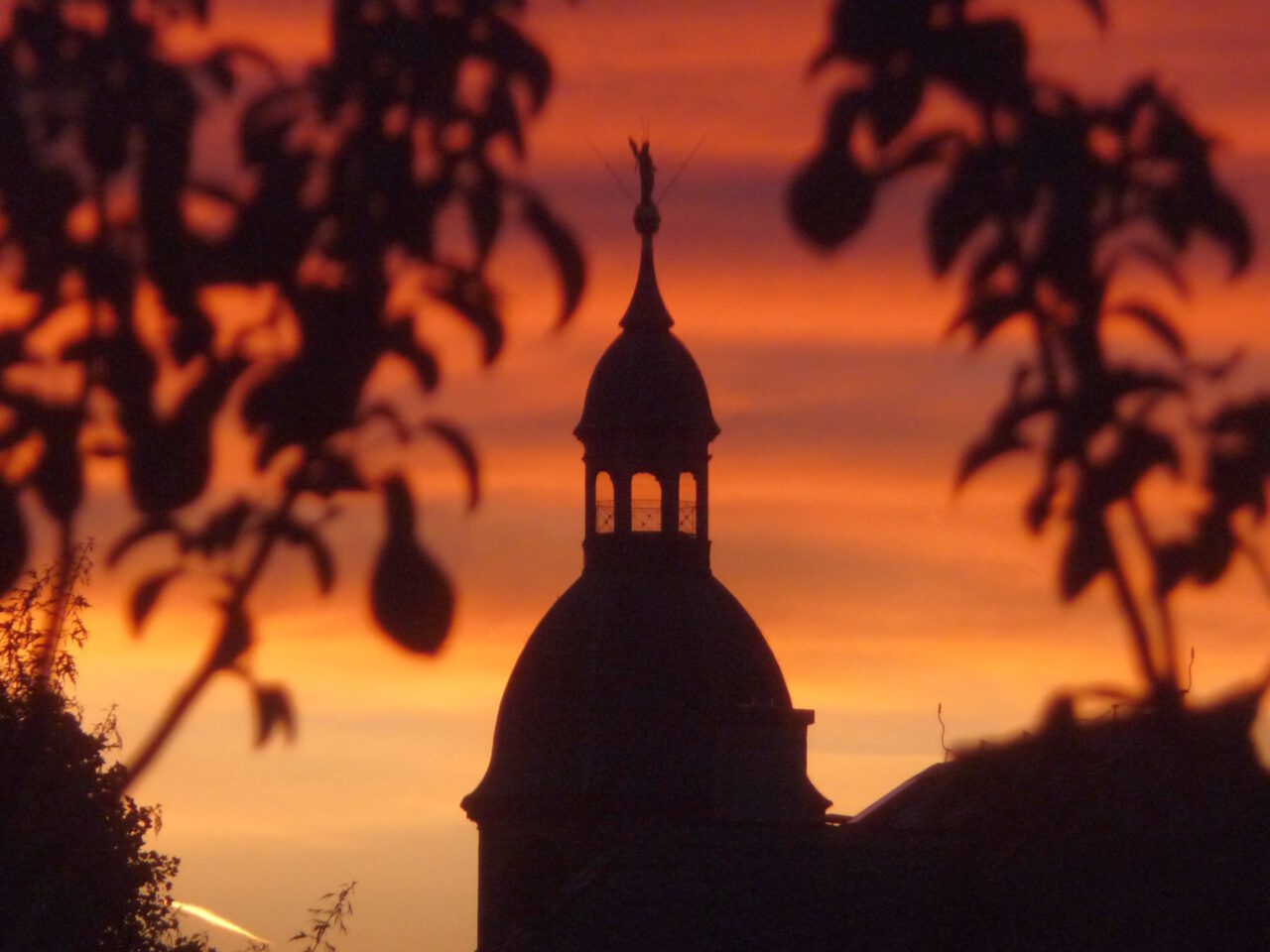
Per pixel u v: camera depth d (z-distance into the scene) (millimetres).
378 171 13367
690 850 88188
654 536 175875
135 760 13242
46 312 13328
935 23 13367
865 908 81625
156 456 13148
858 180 13141
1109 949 14898
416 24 13508
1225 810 14875
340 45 13477
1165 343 13883
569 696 171750
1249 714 14664
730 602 176250
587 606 175000
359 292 13266
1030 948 15094
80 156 13359
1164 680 14453
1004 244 13641
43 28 13453
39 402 13211
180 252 13289
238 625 13133
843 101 13273
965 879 15422
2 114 13344
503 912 168375
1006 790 15336
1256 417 13844
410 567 12969
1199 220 13773
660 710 170500
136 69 13422
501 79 13523
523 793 170250
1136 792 14969
